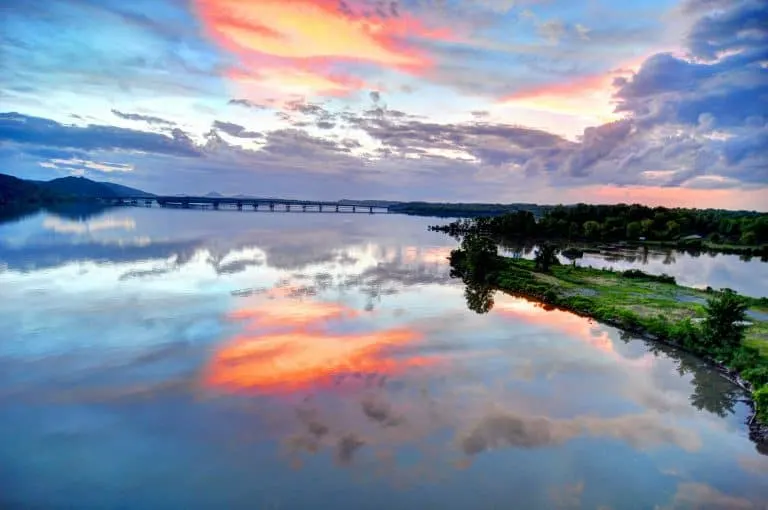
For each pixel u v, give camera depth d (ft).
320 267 226.17
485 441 74.90
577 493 63.26
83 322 128.77
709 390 95.50
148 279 186.09
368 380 96.22
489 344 119.65
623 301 158.20
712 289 186.91
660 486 65.21
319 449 71.67
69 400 85.40
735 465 70.54
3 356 104.58
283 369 100.53
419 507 59.77
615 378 100.78
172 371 98.22
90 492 61.52
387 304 157.28
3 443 72.08
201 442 73.10
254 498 60.80
